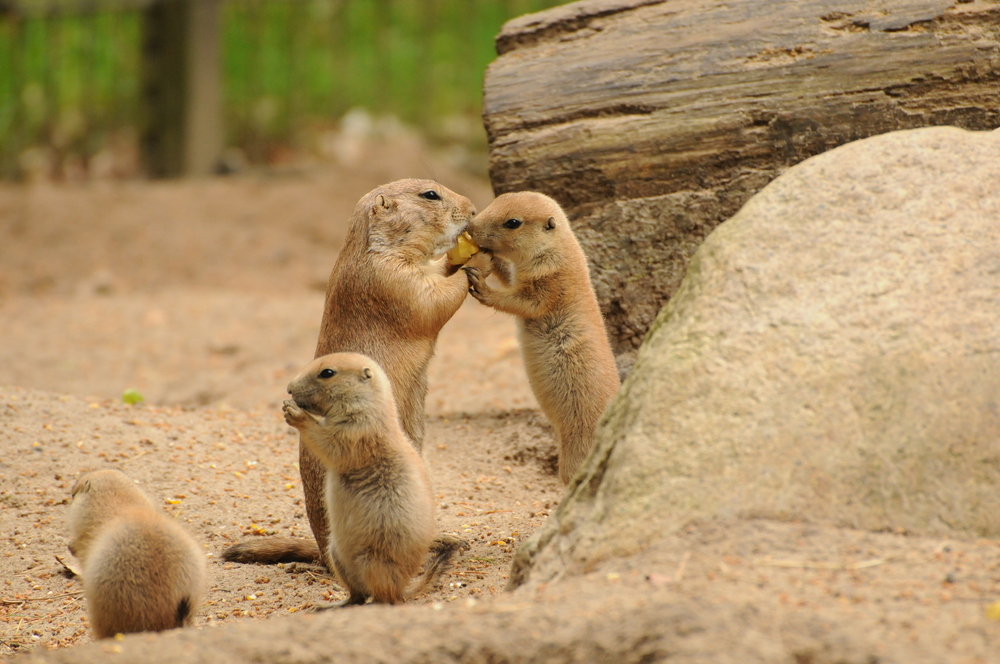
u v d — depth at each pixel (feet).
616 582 22.26
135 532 25.45
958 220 27.04
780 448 23.99
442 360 60.54
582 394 34.55
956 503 23.35
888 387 24.44
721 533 22.95
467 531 36.19
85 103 111.14
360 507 28.02
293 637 21.90
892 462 23.70
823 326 25.39
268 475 41.47
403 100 120.57
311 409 28.04
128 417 45.57
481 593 30.12
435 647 21.25
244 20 125.18
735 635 19.51
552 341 34.88
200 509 37.96
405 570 28.27
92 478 27.61
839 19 40.55
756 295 26.09
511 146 42.63
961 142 28.78
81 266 88.17
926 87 39.22
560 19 44.01
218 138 107.76
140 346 70.79
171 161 105.29
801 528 23.03
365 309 34.27
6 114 110.73
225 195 99.09
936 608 20.11
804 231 27.14
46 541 35.45
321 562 33.94
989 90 38.93
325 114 119.55
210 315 77.20
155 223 94.12
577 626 20.76
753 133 40.52
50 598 32.01
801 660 19.10
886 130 39.42
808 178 28.27
